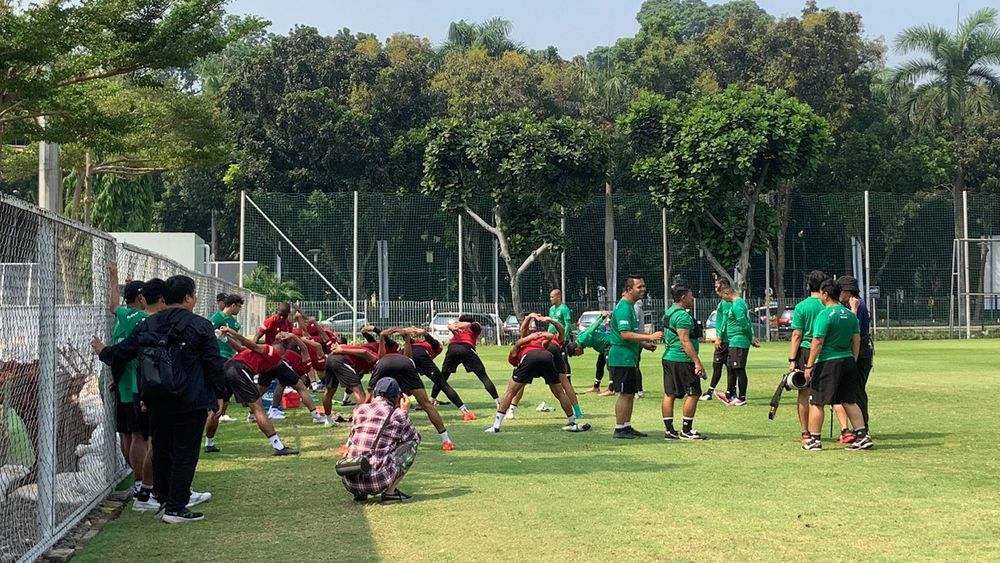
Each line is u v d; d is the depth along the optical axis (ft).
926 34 163.43
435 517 24.48
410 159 169.48
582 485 28.55
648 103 144.87
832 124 172.86
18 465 21.53
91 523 25.03
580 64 198.29
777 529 22.71
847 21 176.04
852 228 151.12
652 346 39.70
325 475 30.96
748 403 52.65
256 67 171.22
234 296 45.88
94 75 64.28
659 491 27.53
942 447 35.76
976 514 24.21
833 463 32.30
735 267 142.31
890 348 115.65
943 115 164.04
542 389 61.77
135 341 24.61
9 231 20.38
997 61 162.30
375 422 26.63
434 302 136.87
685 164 139.23
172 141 94.17
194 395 24.36
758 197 141.59
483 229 142.41
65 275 24.88
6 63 55.93
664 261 142.82
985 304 151.12
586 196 140.15
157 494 25.45
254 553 21.31
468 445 37.14
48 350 22.86
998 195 152.76
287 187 168.25
